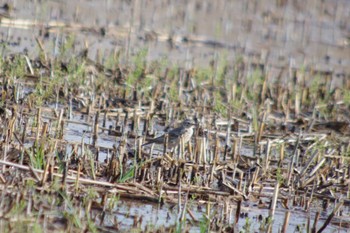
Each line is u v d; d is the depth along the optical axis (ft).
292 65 186.80
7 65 139.95
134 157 105.60
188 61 173.68
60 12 192.03
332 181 109.60
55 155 100.94
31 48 159.84
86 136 117.70
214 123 129.08
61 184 89.97
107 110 128.88
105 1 209.46
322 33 220.64
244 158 116.57
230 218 92.94
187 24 206.49
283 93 155.53
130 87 141.38
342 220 98.48
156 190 96.12
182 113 133.18
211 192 97.71
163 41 187.93
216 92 147.02
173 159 104.99
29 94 127.65
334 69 190.80
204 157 107.86
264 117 137.08
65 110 127.34
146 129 121.60
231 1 234.38
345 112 153.07
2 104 121.39
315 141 127.34
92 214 87.30
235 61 177.47
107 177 97.91
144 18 203.51
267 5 236.22
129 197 93.50
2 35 166.09
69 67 143.43
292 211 99.09
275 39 209.15
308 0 243.81
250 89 155.02
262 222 92.68
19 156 98.48
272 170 111.96
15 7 186.91
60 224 82.12
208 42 193.77
